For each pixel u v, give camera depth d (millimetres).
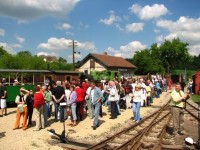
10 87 23062
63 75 32750
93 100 15391
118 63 66875
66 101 16688
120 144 11812
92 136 13500
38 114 14344
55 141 12016
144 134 13219
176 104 13531
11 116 18578
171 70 110750
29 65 52562
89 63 63406
